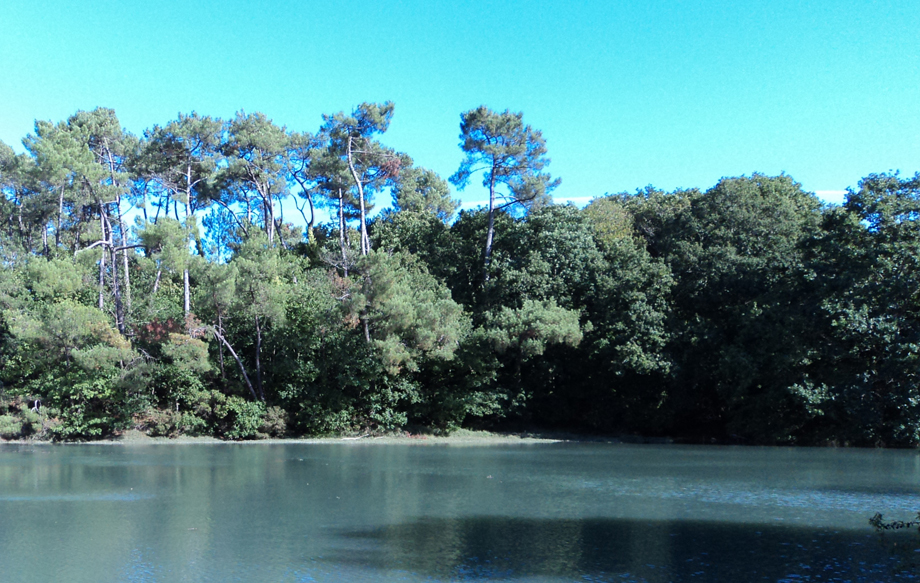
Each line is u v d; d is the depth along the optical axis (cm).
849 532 1709
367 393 4803
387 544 1572
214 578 1310
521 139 5847
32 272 4247
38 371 4522
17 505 2038
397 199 8350
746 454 3778
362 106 5862
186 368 4269
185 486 2416
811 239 4244
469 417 5319
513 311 4938
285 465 3077
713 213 5491
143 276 6306
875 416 3912
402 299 4516
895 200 3709
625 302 4969
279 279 5156
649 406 5047
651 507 2044
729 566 1405
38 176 4525
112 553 1482
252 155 6644
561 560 1445
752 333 4572
